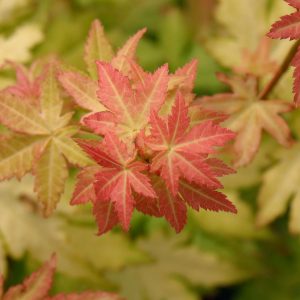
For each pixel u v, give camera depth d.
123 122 0.33
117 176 0.32
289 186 0.45
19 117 0.36
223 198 0.33
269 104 0.40
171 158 0.32
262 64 0.41
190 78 0.35
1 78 0.43
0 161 0.36
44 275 0.38
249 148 0.40
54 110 0.36
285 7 0.45
